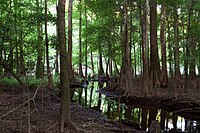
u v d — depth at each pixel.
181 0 20.23
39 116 10.40
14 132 8.36
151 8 22.19
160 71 22.16
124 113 15.60
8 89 15.44
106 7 25.09
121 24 25.28
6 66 16.41
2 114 10.20
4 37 13.71
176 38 21.00
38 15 17.67
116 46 30.81
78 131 9.04
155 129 10.10
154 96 18.66
